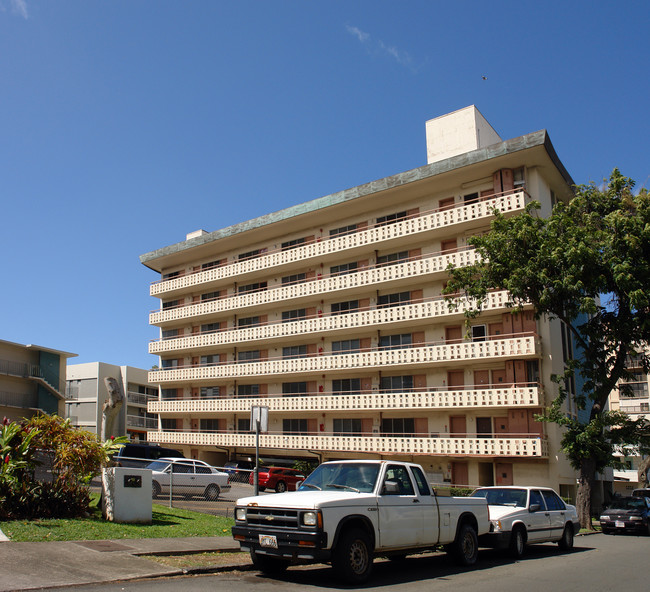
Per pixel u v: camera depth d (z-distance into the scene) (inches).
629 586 406.3
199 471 955.3
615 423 954.1
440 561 511.2
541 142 1198.9
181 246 1902.1
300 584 374.3
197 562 415.8
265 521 390.0
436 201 1417.3
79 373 2337.6
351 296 1537.9
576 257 885.8
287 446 1541.6
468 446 1234.6
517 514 563.5
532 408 1206.9
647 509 899.4
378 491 414.0
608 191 993.5
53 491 533.0
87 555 394.9
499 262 983.0
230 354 1791.3
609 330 965.2
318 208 1542.8
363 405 1423.5
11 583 313.3
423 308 1344.7
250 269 1712.6
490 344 1235.9
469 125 1473.9
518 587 385.7
